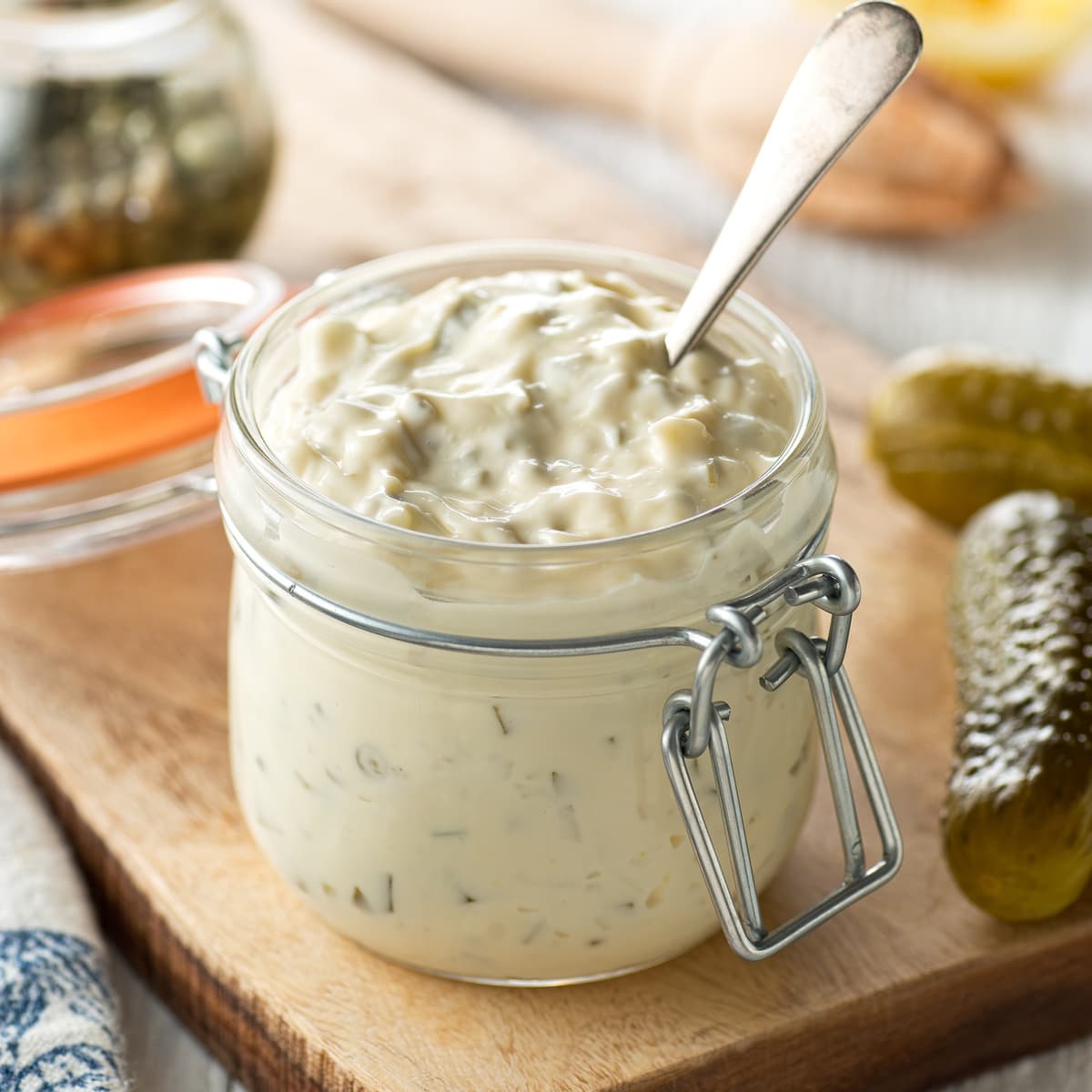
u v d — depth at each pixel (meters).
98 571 0.66
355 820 0.54
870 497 0.68
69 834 0.60
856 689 0.63
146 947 0.58
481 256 0.58
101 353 0.70
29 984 0.56
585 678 0.52
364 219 0.81
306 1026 0.55
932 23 0.97
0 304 0.74
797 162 0.53
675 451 0.53
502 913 0.54
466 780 0.53
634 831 0.53
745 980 0.56
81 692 0.62
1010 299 0.83
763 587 0.52
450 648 0.51
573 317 0.55
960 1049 0.57
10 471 0.62
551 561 0.51
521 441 0.53
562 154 0.96
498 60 1.02
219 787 0.60
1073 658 0.58
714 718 0.51
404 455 0.53
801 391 0.54
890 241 0.89
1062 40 0.97
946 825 0.57
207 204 0.73
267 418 0.55
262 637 0.54
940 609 0.65
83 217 0.71
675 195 0.94
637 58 0.98
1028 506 0.62
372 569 0.51
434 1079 0.54
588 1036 0.55
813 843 0.59
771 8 1.09
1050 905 0.56
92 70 0.71
